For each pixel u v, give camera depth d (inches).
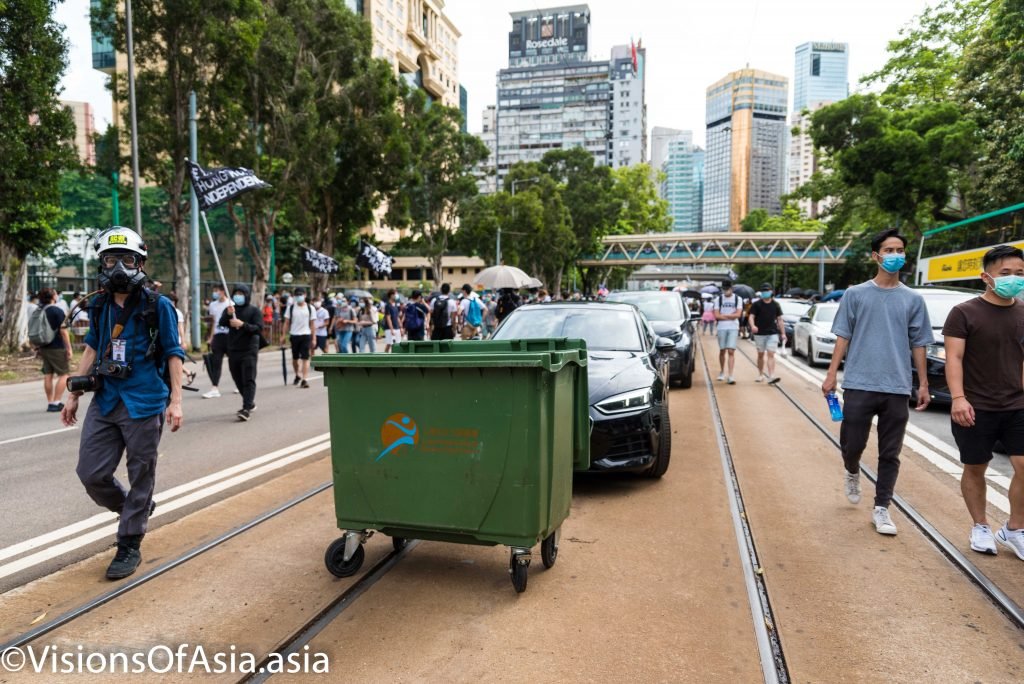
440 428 141.8
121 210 1688.0
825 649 125.3
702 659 120.7
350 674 115.7
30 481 242.8
